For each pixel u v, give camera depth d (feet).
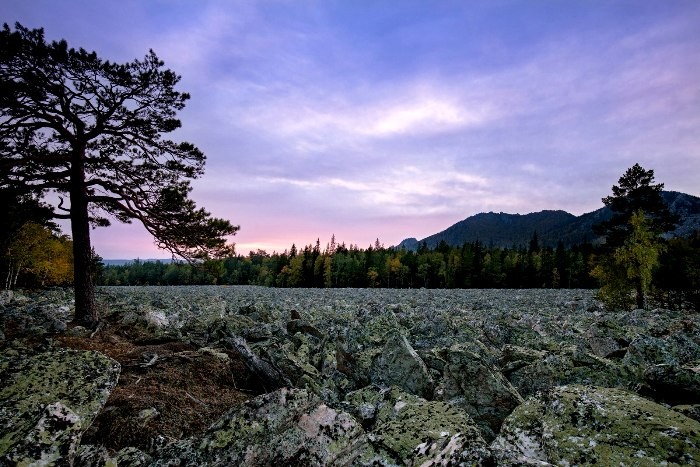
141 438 21.72
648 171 153.99
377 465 14.33
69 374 20.17
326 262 398.21
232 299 143.64
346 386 32.04
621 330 45.93
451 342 45.01
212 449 14.30
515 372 30.48
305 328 55.98
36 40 41.91
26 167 48.21
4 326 40.78
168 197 52.54
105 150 52.60
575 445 14.35
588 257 350.43
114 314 54.65
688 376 21.20
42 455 13.20
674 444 13.12
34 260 140.46
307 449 14.49
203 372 33.42
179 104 51.29
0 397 17.31
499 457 12.31
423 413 17.71
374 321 45.44
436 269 396.37
